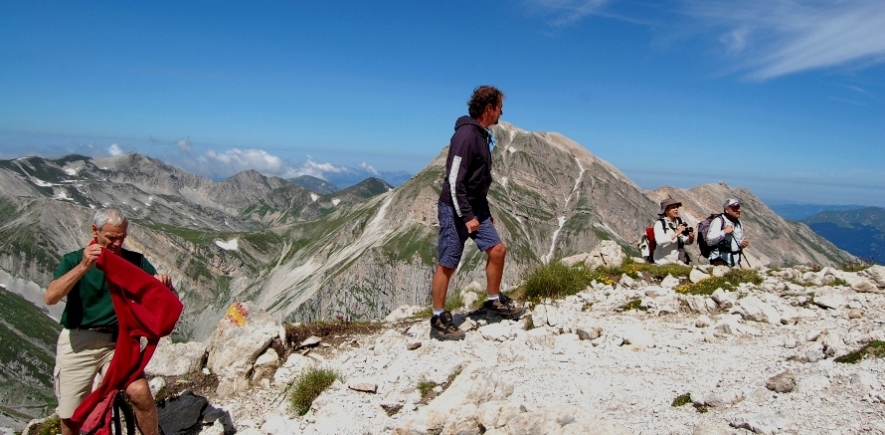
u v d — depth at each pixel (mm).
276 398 8797
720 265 14375
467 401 6859
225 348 9547
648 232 16047
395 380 8461
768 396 6570
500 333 10219
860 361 7074
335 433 7301
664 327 10320
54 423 8023
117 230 6191
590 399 7246
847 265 15289
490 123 9406
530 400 7367
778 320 10078
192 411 8453
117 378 6172
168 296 6375
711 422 6086
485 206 9984
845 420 5605
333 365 9609
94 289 6309
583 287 13258
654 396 7113
